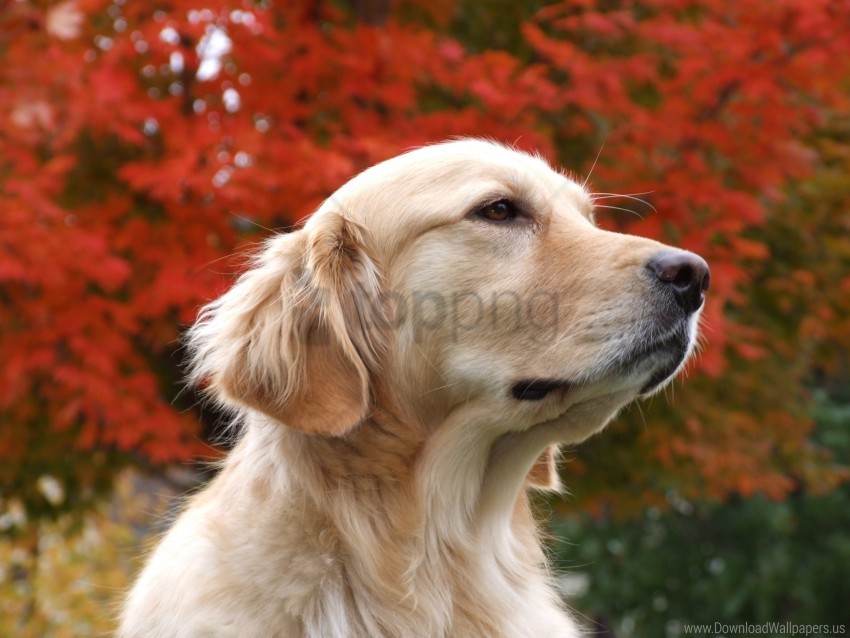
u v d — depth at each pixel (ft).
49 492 46.98
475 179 17.84
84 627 49.65
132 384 29.81
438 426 17.43
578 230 17.89
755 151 32.01
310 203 29.73
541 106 32.12
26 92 28.86
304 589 15.83
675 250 17.24
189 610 15.67
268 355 16.87
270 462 16.57
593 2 33.14
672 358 17.19
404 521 16.76
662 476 39.37
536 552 18.89
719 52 32.09
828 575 65.31
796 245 38.32
